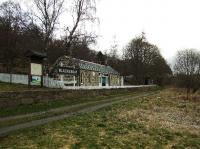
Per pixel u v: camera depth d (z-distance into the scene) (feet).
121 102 104.12
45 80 108.88
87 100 100.73
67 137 43.29
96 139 43.83
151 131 54.65
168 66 392.47
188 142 49.39
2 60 177.27
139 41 308.40
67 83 130.72
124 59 314.76
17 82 113.50
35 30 120.06
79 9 120.26
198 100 145.38
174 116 81.51
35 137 41.65
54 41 120.67
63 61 119.44
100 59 251.39
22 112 62.64
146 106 100.78
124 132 50.93
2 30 175.52
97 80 184.34
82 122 56.08
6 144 37.35
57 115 62.90
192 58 244.83
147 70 318.45
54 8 120.47
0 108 62.95
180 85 256.93
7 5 173.88
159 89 264.93
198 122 74.74
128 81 308.81
